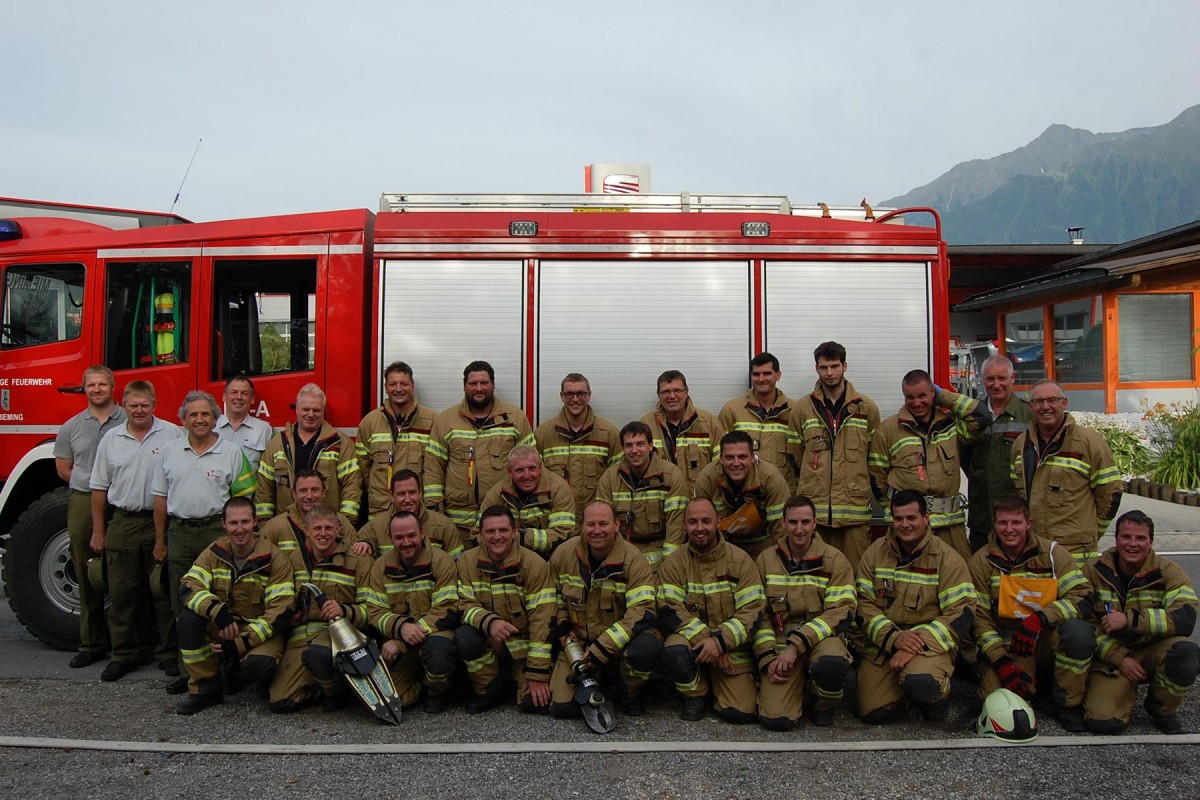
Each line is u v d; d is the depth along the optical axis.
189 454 4.60
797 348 5.29
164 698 4.38
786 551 4.16
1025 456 4.48
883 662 4.02
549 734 3.88
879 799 3.17
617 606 4.16
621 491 4.62
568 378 4.87
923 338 5.32
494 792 3.23
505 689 4.46
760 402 5.00
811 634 3.93
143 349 5.35
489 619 4.11
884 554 4.15
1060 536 4.32
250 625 4.12
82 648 4.90
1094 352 13.30
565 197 5.94
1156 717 3.86
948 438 4.66
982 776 3.36
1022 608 3.93
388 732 3.91
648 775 3.38
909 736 3.83
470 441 4.88
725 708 4.03
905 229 5.36
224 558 4.21
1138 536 3.88
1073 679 3.86
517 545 4.25
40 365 5.40
